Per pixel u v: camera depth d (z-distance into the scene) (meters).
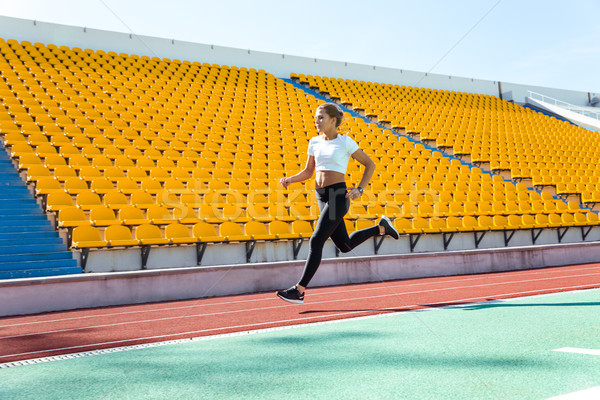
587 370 1.97
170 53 17.84
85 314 4.85
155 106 13.66
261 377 2.08
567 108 23.91
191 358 2.54
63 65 14.42
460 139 16.59
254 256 7.93
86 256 6.43
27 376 2.29
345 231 3.63
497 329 2.99
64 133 9.96
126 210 7.39
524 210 11.52
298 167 11.55
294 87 18.67
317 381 1.97
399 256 7.61
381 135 15.64
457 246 10.04
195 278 6.05
